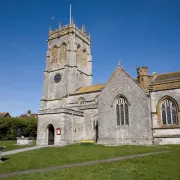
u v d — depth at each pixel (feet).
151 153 93.40
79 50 268.41
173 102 139.95
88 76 275.18
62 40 265.75
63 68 253.65
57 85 253.03
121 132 150.82
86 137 180.04
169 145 127.13
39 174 55.06
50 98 254.06
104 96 164.04
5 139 284.20
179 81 144.15
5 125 283.18
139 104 147.54
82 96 218.59
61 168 64.13
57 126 163.94
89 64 279.90
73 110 174.70
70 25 261.03
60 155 94.68
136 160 72.95
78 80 254.47
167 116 140.77
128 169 59.16
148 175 52.70
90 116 182.50
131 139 145.89
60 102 240.94
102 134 157.69
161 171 56.75
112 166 63.52
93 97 211.41
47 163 73.56
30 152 112.47
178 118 135.95
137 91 150.00
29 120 314.14
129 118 149.48
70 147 132.26
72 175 52.95
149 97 148.05
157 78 166.91
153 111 144.05
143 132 142.31
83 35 279.90
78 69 258.16
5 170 63.00
